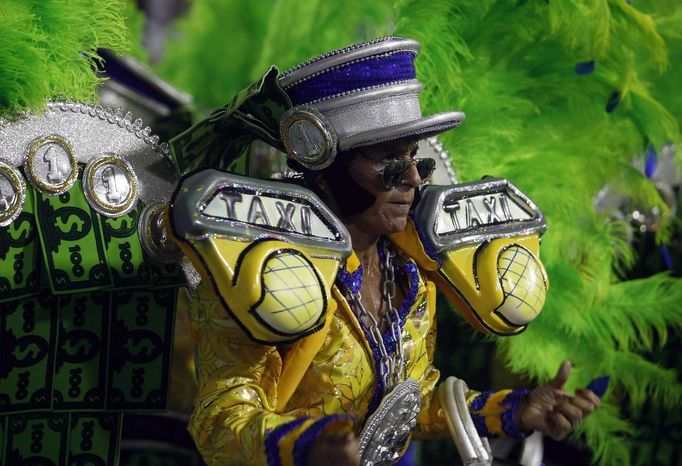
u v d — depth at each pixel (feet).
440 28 6.68
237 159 5.65
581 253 7.37
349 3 8.52
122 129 5.26
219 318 4.61
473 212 5.40
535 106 7.06
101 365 5.40
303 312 4.34
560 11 6.75
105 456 5.46
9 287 4.98
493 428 5.43
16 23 4.90
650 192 7.61
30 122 4.95
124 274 5.27
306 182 5.00
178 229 4.33
